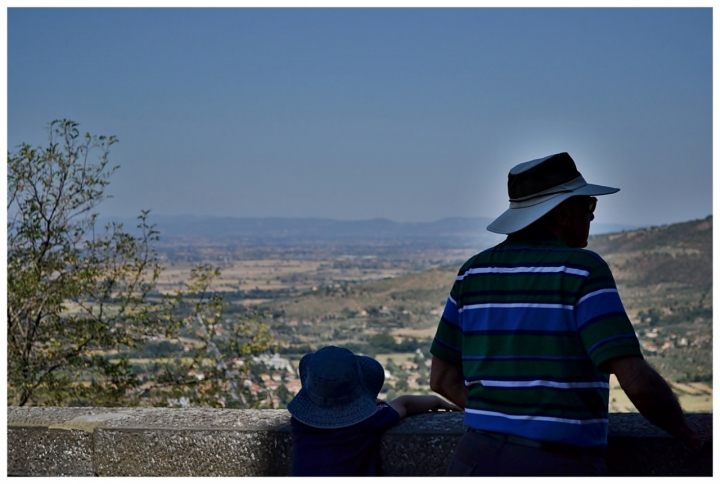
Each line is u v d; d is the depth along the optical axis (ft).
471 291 6.82
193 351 25.82
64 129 24.13
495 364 6.44
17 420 8.84
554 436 6.10
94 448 8.58
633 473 7.35
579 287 6.21
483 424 6.42
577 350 6.19
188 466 8.32
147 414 8.86
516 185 7.02
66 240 24.73
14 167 23.65
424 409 8.36
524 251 6.66
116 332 25.64
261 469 8.14
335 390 7.63
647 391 5.80
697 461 7.19
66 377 24.38
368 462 7.67
